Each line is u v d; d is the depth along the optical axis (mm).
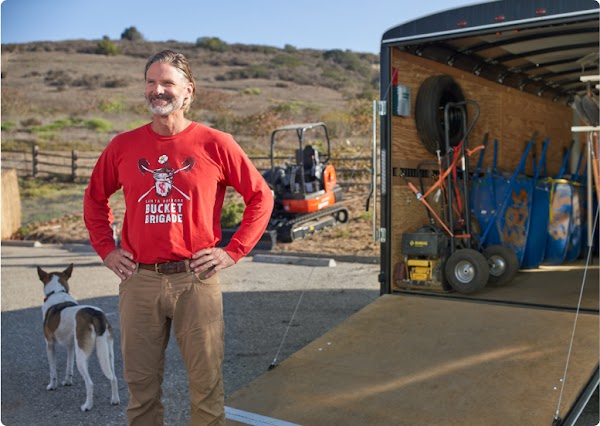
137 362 3037
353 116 28719
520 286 6199
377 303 5504
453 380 3928
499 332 4605
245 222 3115
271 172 12562
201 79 49469
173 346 6109
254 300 7777
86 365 4617
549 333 4508
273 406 3760
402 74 5984
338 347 4543
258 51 60344
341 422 3551
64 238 14461
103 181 3166
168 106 2945
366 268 9727
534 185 7156
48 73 45562
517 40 6277
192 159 3000
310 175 12750
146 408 3082
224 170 3080
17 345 6301
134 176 3006
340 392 3883
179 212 2977
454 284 5801
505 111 8133
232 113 34438
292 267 9992
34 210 17719
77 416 4504
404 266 6051
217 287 3068
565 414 3451
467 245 6234
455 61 6766
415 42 5445
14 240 14570
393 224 5965
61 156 21984
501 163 8023
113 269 3062
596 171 4664
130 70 49125
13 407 4688
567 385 3738
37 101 36875
